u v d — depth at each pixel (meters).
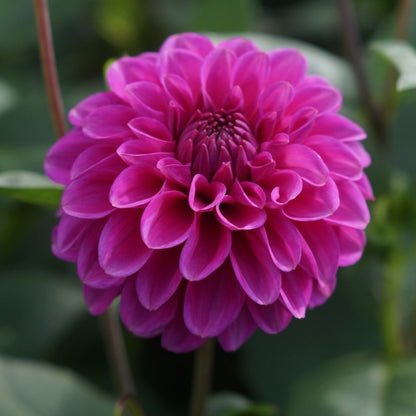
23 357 0.77
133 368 0.79
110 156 0.60
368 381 0.71
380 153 0.74
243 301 0.60
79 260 0.60
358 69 0.76
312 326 0.80
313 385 0.71
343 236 0.61
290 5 1.13
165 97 0.62
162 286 0.60
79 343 0.81
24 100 0.79
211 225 0.61
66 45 1.01
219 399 0.70
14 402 0.68
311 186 0.60
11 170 0.76
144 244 0.60
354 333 0.79
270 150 0.61
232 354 0.80
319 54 0.78
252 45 0.64
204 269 0.59
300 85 0.63
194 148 0.61
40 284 0.80
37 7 0.65
